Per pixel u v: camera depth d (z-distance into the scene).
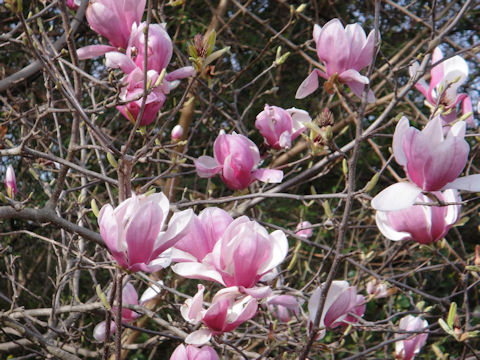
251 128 4.54
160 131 1.87
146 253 1.67
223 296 1.70
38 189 3.68
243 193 2.10
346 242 4.00
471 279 3.91
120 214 1.67
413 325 2.28
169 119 1.88
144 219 1.65
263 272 1.71
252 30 4.52
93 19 1.89
